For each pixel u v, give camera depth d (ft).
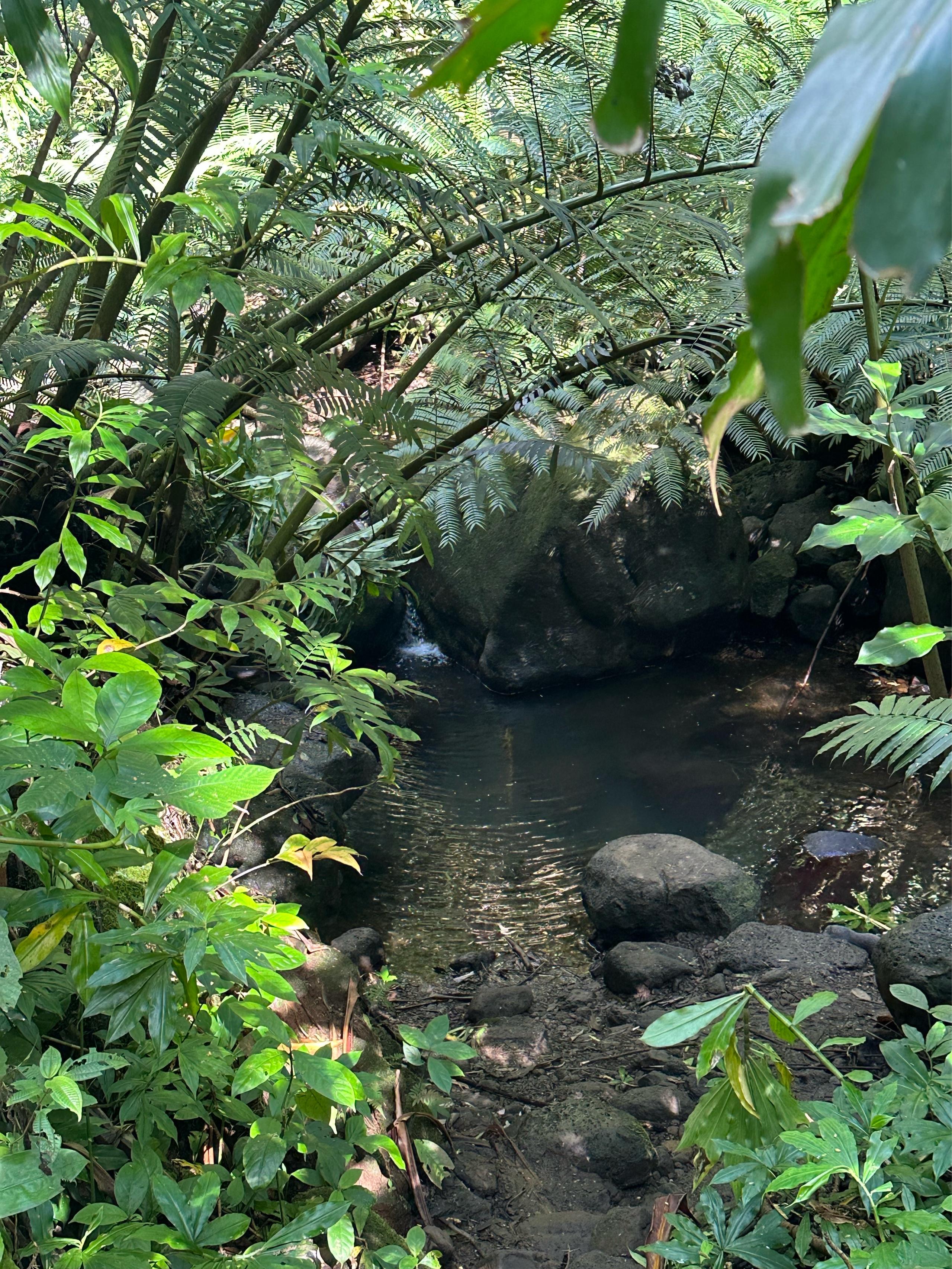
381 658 17.33
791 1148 4.40
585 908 10.71
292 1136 4.73
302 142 5.02
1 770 3.13
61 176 7.72
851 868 11.28
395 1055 7.71
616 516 15.76
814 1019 8.30
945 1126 4.44
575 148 7.28
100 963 3.73
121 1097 4.67
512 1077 8.02
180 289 3.83
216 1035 4.53
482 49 0.95
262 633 5.80
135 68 2.17
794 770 13.42
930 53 0.62
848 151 0.62
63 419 4.17
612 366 7.98
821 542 4.26
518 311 7.52
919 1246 3.80
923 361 7.66
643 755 14.10
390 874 11.55
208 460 7.67
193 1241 3.78
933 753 4.37
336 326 6.95
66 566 8.02
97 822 3.32
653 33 0.81
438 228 7.54
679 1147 4.75
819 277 0.83
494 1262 5.89
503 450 7.57
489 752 14.51
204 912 3.60
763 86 7.88
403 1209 6.00
